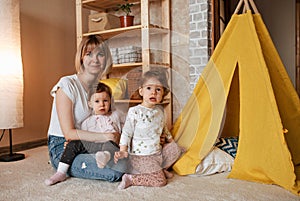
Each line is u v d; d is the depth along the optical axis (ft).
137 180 5.51
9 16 7.59
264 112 5.72
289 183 5.16
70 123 5.86
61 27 10.58
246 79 6.06
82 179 5.96
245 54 6.15
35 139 9.71
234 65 6.29
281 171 5.32
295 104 6.29
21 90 7.94
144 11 8.73
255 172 5.70
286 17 11.26
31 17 9.46
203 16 8.55
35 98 9.68
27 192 5.30
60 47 10.55
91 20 9.93
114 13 10.81
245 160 5.82
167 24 9.12
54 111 6.42
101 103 5.90
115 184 5.65
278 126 5.37
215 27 8.64
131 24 9.45
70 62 10.98
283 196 4.93
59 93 5.96
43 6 9.89
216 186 5.44
